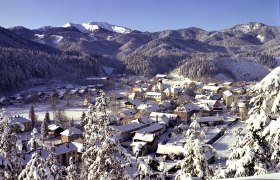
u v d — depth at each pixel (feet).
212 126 313.73
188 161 65.31
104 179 67.87
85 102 458.91
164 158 216.74
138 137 255.29
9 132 69.87
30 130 302.86
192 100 474.90
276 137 41.68
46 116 333.42
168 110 406.41
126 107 422.41
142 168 73.46
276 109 40.93
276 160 53.26
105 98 80.02
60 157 207.72
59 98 508.12
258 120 49.11
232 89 550.36
